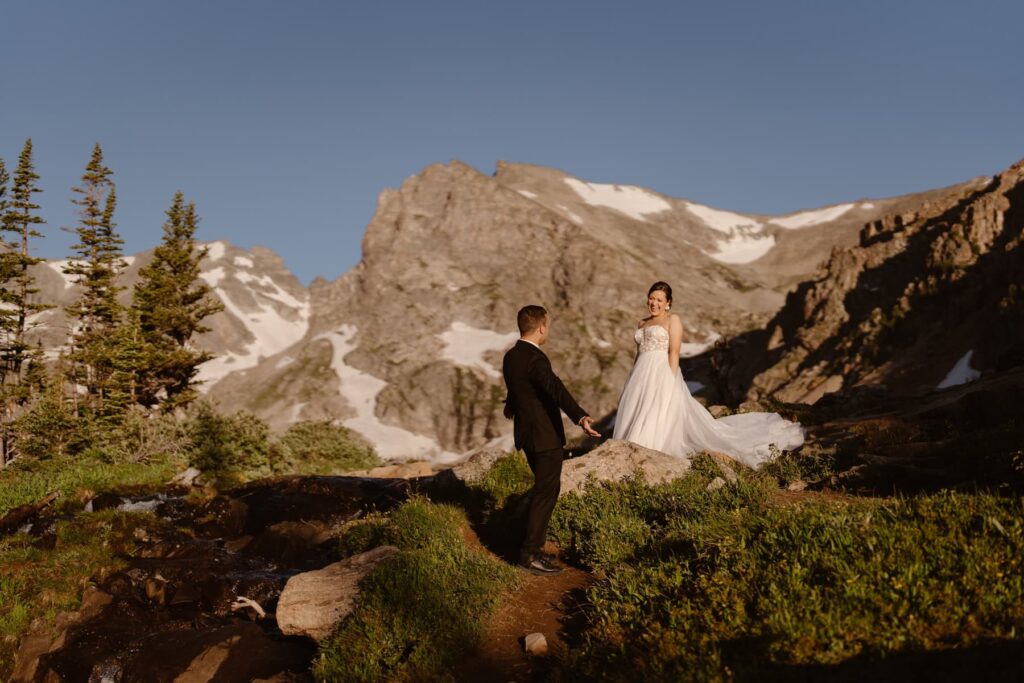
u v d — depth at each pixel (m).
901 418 11.40
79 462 18.92
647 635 4.60
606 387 190.25
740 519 6.14
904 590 4.20
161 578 9.20
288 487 13.95
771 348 158.88
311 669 5.77
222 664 6.81
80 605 8.70
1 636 8.05
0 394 32.69
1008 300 94.06
